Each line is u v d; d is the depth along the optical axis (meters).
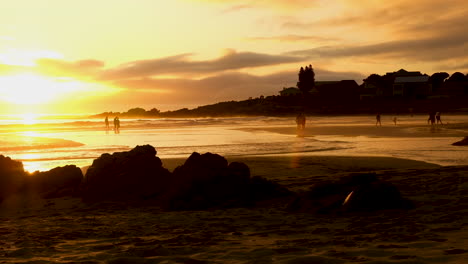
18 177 11.95
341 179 9.52
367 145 28.95
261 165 18.73
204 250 5.27
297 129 51.91
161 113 199.50
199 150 26.53
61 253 5.51
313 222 7.28
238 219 8.02
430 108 119.88
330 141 32.81
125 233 7.01
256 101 174.00
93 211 10.10
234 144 30.61
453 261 3.90
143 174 11.79
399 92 143.12
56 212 10.21
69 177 12.64
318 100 152.25
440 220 6.62
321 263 4.29
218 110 177.75
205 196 10.27
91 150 27.67
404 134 40.25
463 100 127.00
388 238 5.43
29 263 4.93
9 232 7.45
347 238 5.64
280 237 6.07
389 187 8.30
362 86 168.75
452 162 19.38
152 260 4.80
